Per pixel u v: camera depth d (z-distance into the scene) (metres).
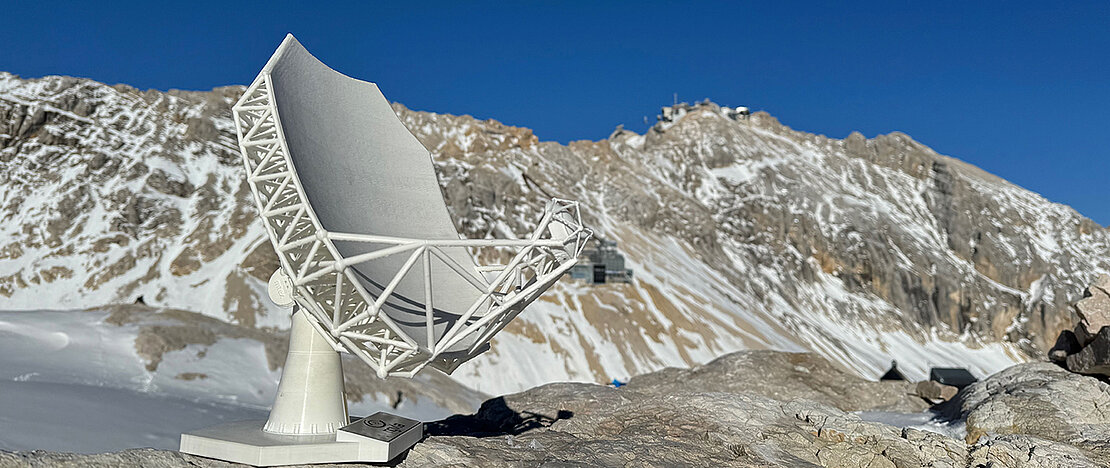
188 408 36.59
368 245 17.08
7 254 112.19
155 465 14.29
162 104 161.38
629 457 17.94
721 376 34.25
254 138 15.82
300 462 15.26
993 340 194.12
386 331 15.48
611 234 174.62
